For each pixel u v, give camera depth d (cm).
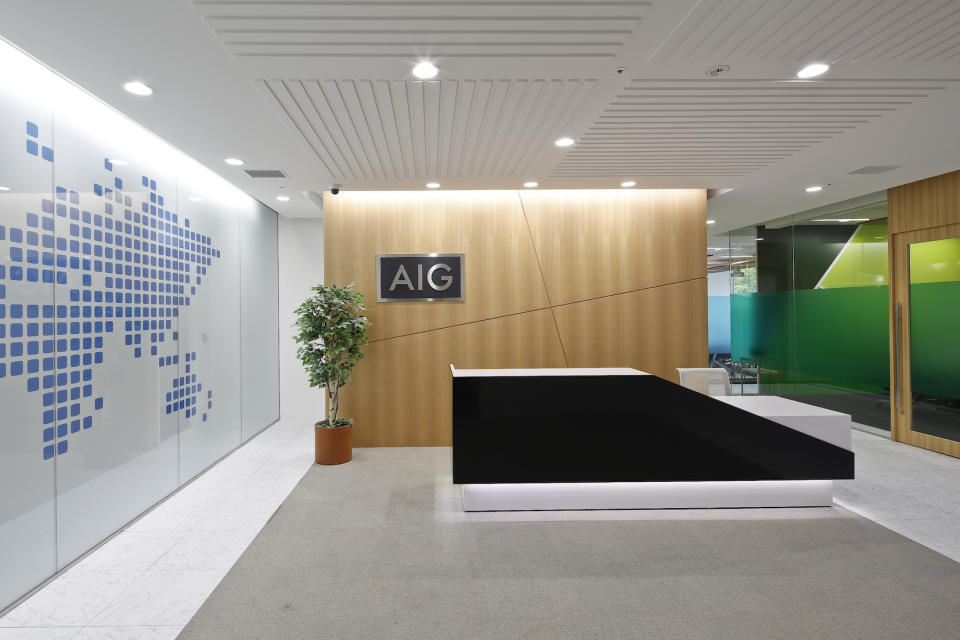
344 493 402
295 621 234
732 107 307
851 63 253
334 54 241
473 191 534
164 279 393
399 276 530
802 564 284
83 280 299
